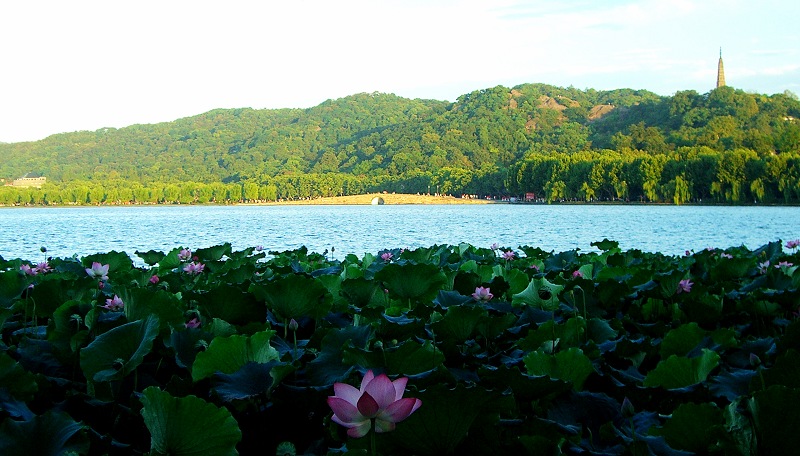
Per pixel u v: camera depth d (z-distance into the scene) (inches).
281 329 222.8
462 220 2534.5
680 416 116.0
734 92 7101.4
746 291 280.5
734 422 107.0
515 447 114.7
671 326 237.0
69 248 1259.8
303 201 7342.5
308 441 148.7
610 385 165.2
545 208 4200.3
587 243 1279.5
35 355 174.2
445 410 105.7
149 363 177.6
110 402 149.7
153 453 110.4
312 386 154.9
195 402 111.2
